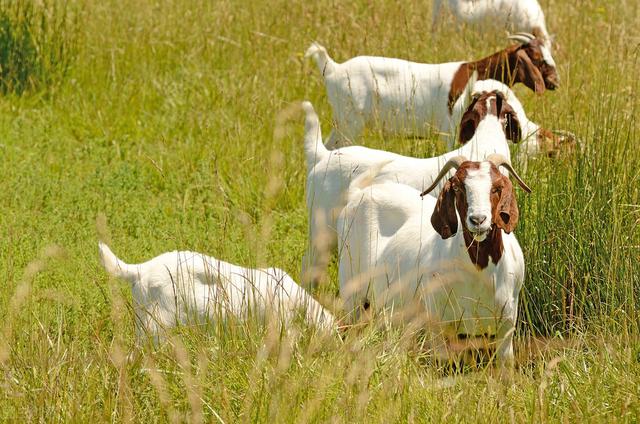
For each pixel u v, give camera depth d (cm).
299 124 1747
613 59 1627
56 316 1006
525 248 1123
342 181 1192
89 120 1841
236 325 956
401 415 840
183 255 1048
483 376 930
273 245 1280
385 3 2114
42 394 849
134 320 972
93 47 2052
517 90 1766
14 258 1187
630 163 1183
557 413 886
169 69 2050
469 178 934
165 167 1622
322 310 959
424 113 1555
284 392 834
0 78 1953
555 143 1276
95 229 1333
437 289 995
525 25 2036
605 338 1001
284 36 2077
